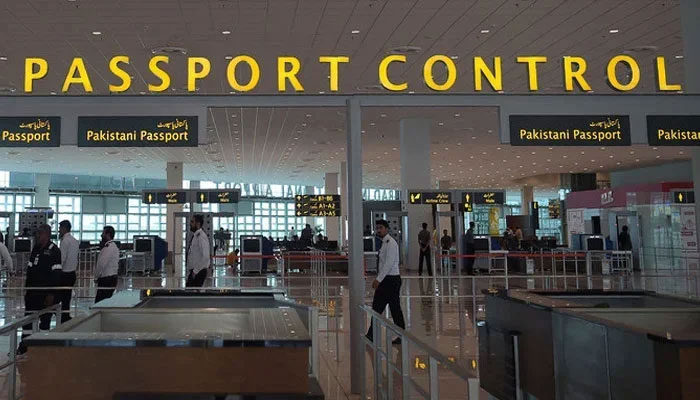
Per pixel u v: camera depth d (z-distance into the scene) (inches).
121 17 442.0
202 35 484.7
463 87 672.4
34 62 228.7
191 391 110.0
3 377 213.8
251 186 1932.8
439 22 461.1
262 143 1062.4
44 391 109.3
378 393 185.5
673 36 498.3
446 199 783.1
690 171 1327.5
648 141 233.5
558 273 892.6
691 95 236.2
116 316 165.5
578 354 161.8
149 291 213.3
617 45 521.3
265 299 210.7
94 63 563.2
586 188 1589.6
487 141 1046.4
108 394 109.4
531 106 230.1
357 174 223.0
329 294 562.3
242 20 450.9
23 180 1512.1
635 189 1064.2
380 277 292.0
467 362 258.5
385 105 226.7
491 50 533.6
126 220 1658.5
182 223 1270.9
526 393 190.2
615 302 221.3
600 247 906.1
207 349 110.6
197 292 215.3
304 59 556.7
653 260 936.9
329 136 987.9
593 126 232.4
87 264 943.0
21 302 474.0
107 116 219.0
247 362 111.0
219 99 221.9
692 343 121.4
